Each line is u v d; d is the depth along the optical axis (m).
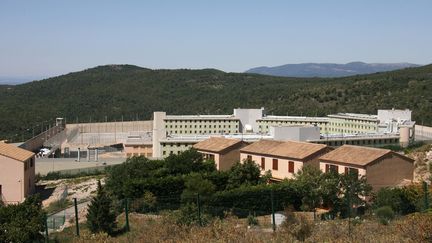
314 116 166.25
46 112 191.50
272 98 198.50
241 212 55.31
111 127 181.00
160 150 104.31
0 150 73.88
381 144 106.75
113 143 159.88
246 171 67.25
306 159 69.81
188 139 104.81
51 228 49.12
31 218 42.78
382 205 47.38
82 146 151.88
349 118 138.00
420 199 44.53
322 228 33.06
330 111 168.88
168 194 63.50
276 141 78.81
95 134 174.62
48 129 159.00
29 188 76.88
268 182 69.94
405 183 62.44
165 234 35.16
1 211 43.62
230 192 57.28
